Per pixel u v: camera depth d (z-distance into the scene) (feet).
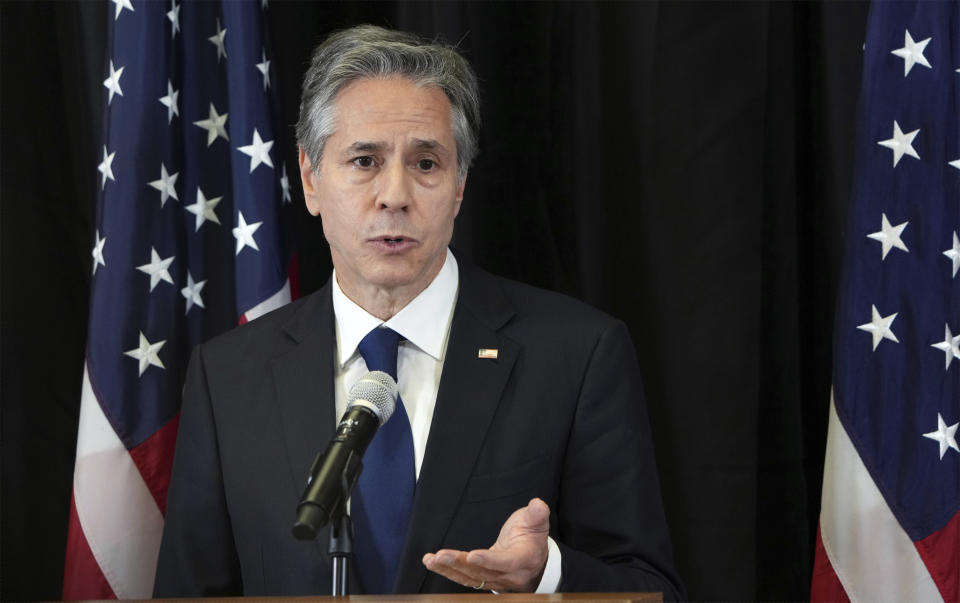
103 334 31.27
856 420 28.07
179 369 32.09
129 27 32.07
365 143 23.35
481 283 25.96
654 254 32.78
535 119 35.01
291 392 24.25
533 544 18.04
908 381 27.86
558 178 34.88
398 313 24.52
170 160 32.35
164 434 31.50
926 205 28.17
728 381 31.94
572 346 24.53
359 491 22.93
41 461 35.40
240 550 23.65
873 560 27.66
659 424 32.48
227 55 32.32
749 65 32.40
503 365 24.16
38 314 35.70
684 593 23.54
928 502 27.40
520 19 35.24
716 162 32.37
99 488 30.78
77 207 36.45
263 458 23.79
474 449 23.06
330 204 23.93
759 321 32.04
